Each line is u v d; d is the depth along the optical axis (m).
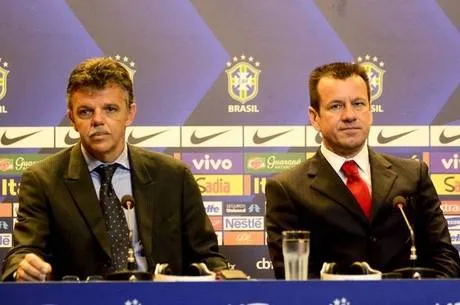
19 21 16.42
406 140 16.39
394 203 12.09
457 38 16.45
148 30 16.47
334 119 12.90
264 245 16.38
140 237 12.46
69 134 16.41
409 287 8.83
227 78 16.48
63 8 16.45
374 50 16.47
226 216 16.38
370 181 13.08
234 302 8.79
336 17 16.45
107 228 12.44
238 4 16.50
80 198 12.47
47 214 12.49
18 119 16.38
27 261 10.34
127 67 16.42
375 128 16.41
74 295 8.76
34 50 16.41
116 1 16.47
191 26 16.48
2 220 16.28
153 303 8.77
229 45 16.47
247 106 16.44
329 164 13.11
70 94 12.54
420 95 16.42
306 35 16.47
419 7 16.42
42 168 12.78
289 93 16.45
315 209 12.78
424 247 13.03
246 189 16.39
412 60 16.44
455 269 12.57
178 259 12.81
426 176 13.28
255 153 16.41
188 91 16.45
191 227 12.99
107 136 12.38
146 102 16.41
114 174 12.80
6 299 8.74
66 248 12.36
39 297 8.76
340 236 12.68
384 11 16.45
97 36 16.44
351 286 8.82
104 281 8.91
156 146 16.41
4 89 16.38
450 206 16.34
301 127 16.42
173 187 12.99
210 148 16.41
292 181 13.10
